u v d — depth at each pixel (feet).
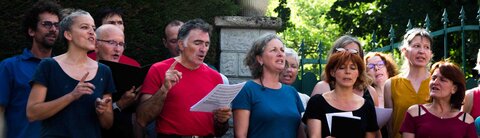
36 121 19.93
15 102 20.63
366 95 22.53
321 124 20.81
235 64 30.45
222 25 30.25
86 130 18.75
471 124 21.66
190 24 21.20
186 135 20.66
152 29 29.12
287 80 23.76
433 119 21.62
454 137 21.39
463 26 31.99
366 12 54.65
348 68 20.94
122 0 28.45
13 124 20.54
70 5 27.66
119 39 22.57
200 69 21.38
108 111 19.17
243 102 21.01
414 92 23.57
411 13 50.55
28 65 20.99
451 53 48.11
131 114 22.22
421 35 23.94
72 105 18.65
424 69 23.86
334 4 56.85
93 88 18.10
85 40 18.89
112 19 24.91
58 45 26.58
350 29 56.08
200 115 20.86
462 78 21.72
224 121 20.42
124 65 20.45
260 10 31.53
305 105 23.66
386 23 51.29
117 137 21.21
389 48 31.68
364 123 20.86
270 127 20.76
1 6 26.68
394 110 23.67
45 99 18.60
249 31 30.58
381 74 25.27
